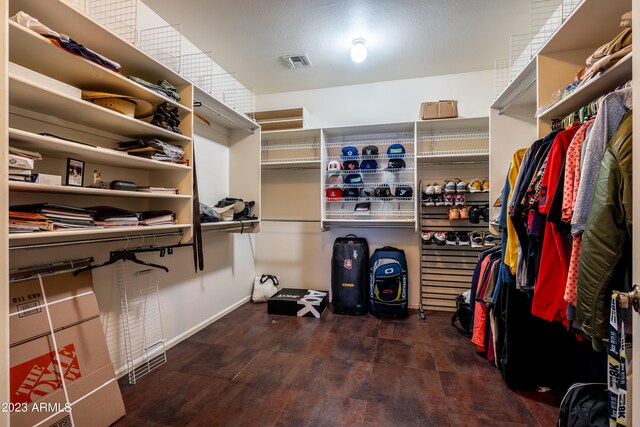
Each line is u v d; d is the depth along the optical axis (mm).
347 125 3186
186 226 1931
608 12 1229
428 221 3070
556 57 1525
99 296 1751
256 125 2898
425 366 1961
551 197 1193
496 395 1651
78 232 1280
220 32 2359
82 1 1675
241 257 3291
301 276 3457
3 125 942
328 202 3342
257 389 1718
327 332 2527
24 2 1173
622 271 849
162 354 2139
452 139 3012
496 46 2535
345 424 1438
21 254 1378
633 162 727
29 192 1411
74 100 1263
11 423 1177
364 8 2074
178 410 1540
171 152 1841
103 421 1422
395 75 3084
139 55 1617
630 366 802
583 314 913
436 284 3086
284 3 2025
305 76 3104
